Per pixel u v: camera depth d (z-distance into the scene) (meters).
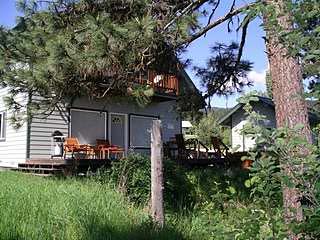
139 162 9.18
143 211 7.24
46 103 8.18
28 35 7.39
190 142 18.69
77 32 6.56
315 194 2.45
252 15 2.78
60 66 6.42
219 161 16.94
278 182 2.66
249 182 2.77
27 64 7.27
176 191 9.20
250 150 2.78
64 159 13.57
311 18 2.52
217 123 24.30
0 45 7.43
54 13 7.41
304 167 2.53
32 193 6.86
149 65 7.52
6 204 5.98
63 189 7.31
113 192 7.59
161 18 6.88
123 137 18.89
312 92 2.53
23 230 5.10
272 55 5.08
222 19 7.23
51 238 5.15
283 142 2.57
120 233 5.47
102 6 7.22
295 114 4.83
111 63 6.32
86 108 17.20
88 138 17.48
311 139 2.84
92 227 5.44
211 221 3.42
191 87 11.05
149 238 5.54
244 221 3.01
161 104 20.03
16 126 8.88
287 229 2.60
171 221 6.82
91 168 13.46
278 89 5.04
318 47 2.51
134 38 6.14
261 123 2.80
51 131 16.05
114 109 18.36
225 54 10.52
